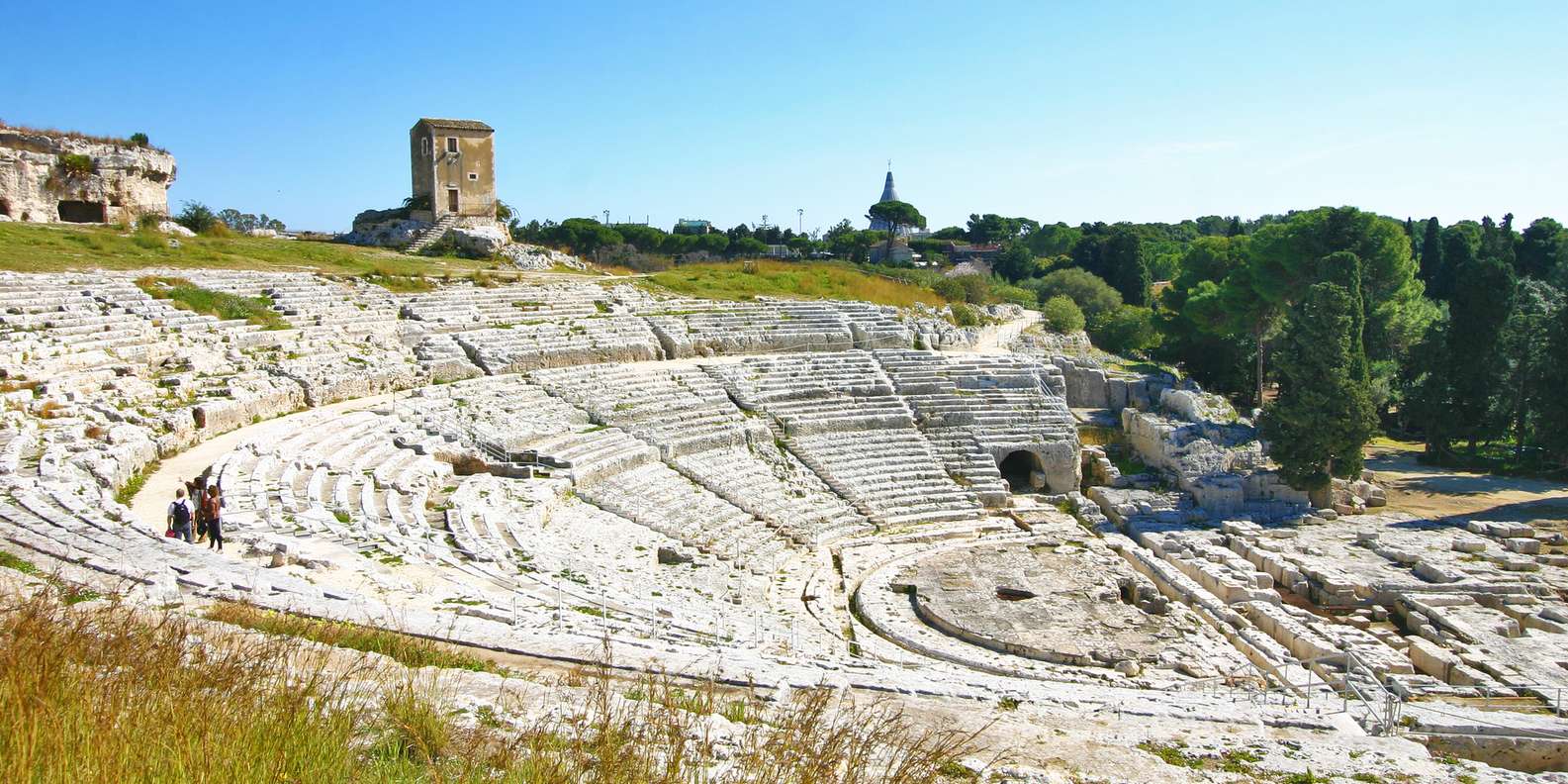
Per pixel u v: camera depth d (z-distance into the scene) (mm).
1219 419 55938
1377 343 68938
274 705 8820
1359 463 50375
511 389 45906
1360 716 20781
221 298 44781
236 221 101750
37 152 55656
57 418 28938
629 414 47188
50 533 18875
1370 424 49906
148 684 8812
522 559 27031
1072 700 17594
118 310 39281
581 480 38938
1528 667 30594
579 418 45625
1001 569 39281
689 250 134625
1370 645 32188
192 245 55469
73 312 37438
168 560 17953
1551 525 47094
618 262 117750
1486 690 28562
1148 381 62562
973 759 12133
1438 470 60281
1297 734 16297
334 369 41438
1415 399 62875
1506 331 61156
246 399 35156
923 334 67812
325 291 50688
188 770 7500
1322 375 50188
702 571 33938
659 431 46906
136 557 17859
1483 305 59344
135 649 9898
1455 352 60688
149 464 29047
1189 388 60594
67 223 55688
